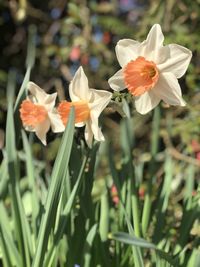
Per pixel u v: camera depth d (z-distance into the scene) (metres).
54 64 1.25
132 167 0.44
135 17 1.21
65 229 0.43
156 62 0.37
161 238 0.46
